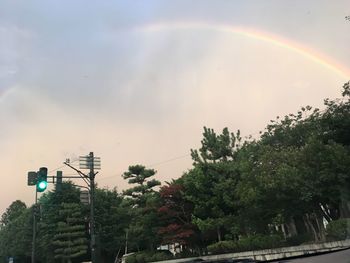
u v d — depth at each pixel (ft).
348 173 79.92
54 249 206.18
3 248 272.72
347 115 94.22
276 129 108.88
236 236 116.37
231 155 122.83
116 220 210.38
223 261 25.31
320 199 87.15
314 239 90.84
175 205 129.90
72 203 204.13
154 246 161.79
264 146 101.04
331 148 81.71
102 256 219.61
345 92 95.96
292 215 93.25
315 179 82.17
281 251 84.17
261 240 96.32
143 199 156.25
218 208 113.29
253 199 90.84
